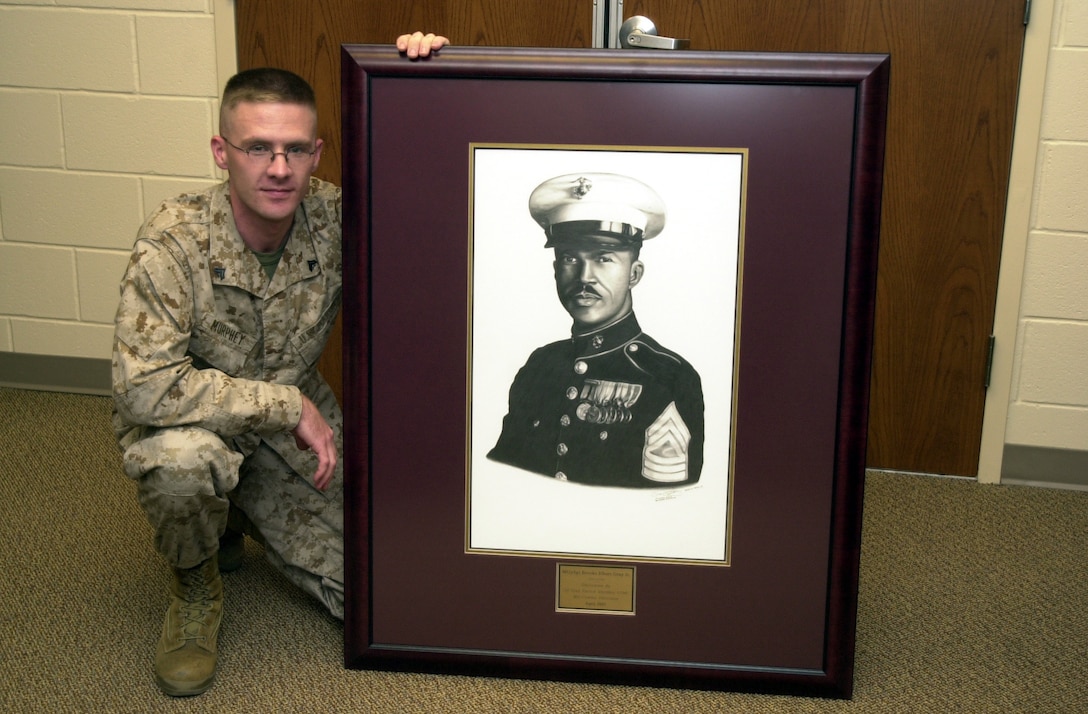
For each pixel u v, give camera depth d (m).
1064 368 2.54
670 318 1.60
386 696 1.67
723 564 1.64
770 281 1.58
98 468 2.54
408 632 1.71
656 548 1.65
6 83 2.86
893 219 2.52
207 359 1.73
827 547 1.63
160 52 2.76
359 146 1.58
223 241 1.68
